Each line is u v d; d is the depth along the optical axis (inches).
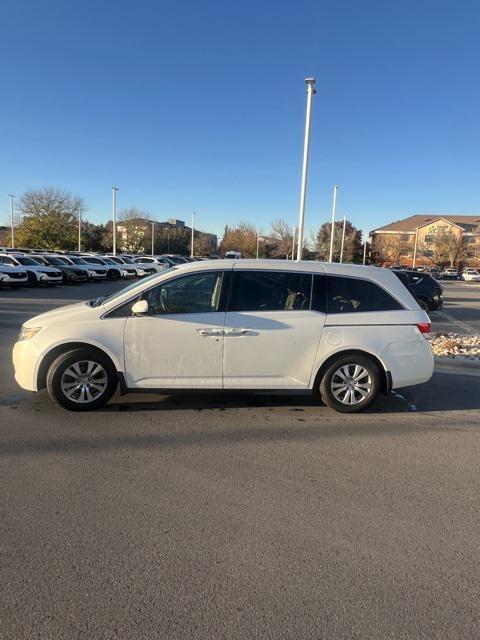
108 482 152.3
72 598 101.5
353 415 223.8
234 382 214.4
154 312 211.3
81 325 209.2
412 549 121.8
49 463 164.4
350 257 3698.3
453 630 95.3
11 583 105.7
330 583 108.2
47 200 2815.0
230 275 216.4
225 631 93.8
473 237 3700.8
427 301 733.3
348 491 151.3
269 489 151.2
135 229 3508.9
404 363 220.5
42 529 126.1
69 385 212.4
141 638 91.7
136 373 211.0
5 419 204.8
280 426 206.5
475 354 368.5
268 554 118.2
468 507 143.3
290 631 94.2
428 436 200.5
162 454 174.4
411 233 3961.6
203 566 113.0
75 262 1334.9
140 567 112.0
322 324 215.8
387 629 95.3
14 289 1015.0
